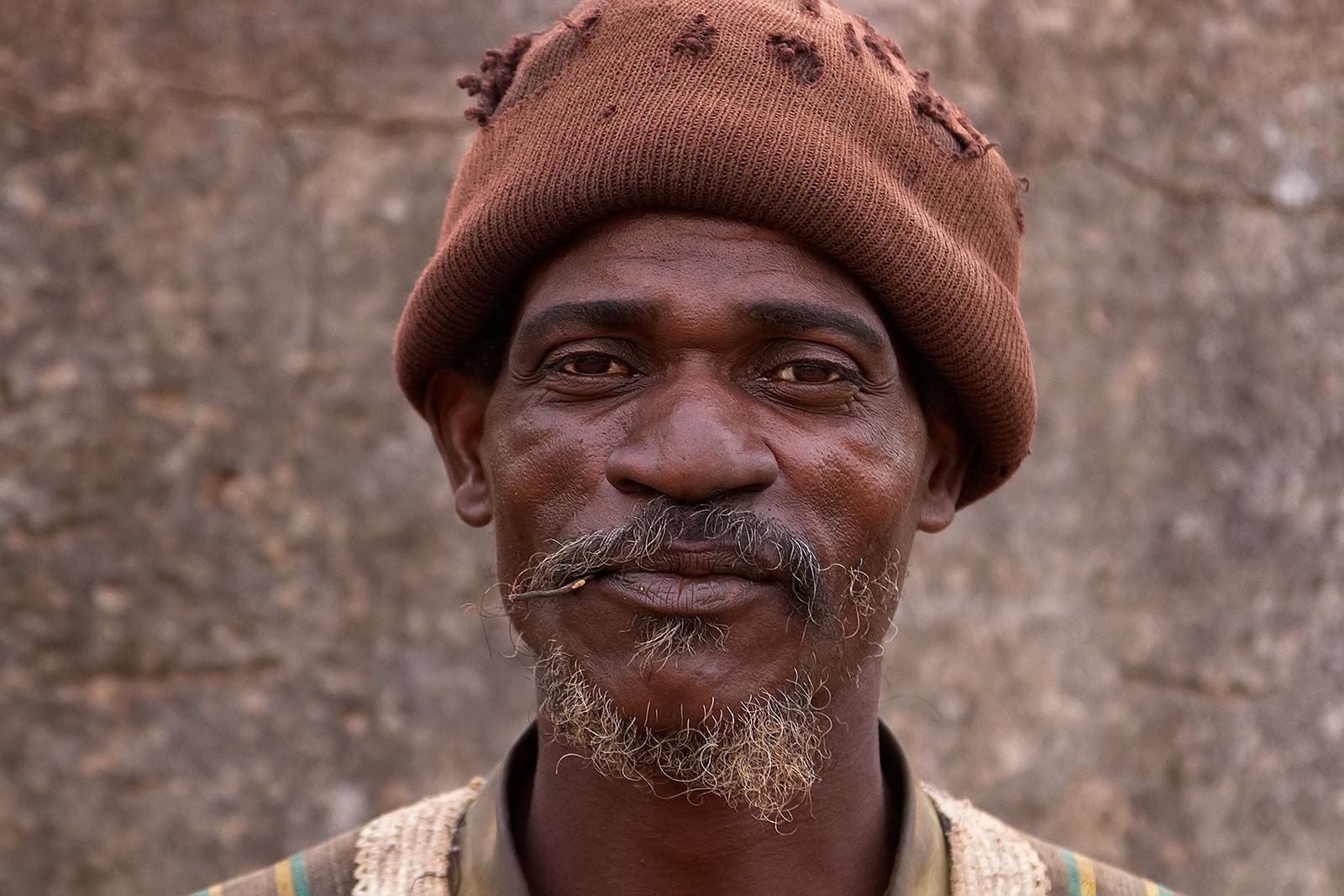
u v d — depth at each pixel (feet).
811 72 5.01
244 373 10.48
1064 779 11.75
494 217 5.10
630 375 5.09
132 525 10.25
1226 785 12.20
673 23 5.06
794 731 4.94
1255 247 12.53
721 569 4.87
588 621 4.93
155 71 10.44
